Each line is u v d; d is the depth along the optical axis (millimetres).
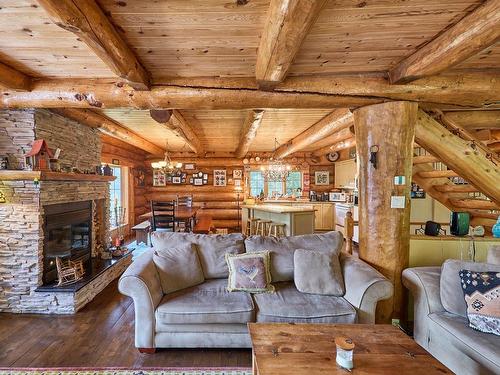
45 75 2688
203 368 2184
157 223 5523
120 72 2240
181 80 2707
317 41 2072
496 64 2461
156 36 1985
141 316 2324
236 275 2611
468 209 4285
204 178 8453
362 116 2777
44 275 3182
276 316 2271
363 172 2818
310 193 8281
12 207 3035
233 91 2707
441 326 2064
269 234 5535
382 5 1648
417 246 2895
